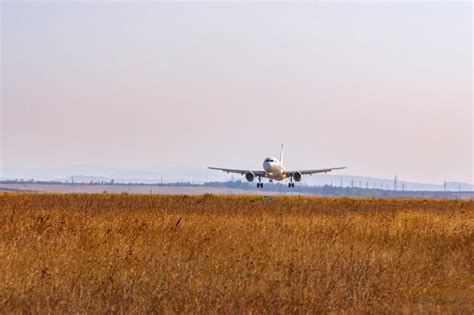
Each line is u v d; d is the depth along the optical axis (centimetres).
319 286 4728
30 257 5441
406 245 6831
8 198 17038
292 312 4275
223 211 12194
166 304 4244
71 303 4256
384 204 18938
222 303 4300
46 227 7375
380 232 7831
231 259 5622
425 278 5331
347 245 6631
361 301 4497
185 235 7006
